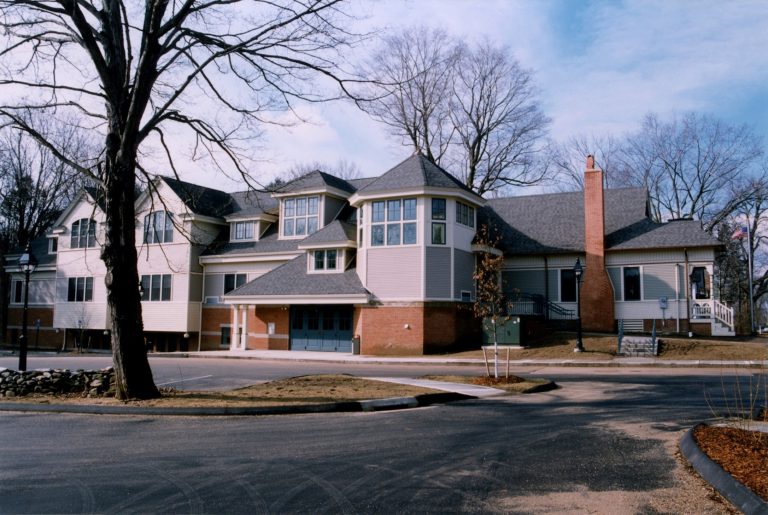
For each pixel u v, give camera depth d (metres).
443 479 6.67
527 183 51.09
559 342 27.61
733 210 47.59
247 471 7.02
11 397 13.49
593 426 9.85
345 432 9.46
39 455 7.91
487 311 19.03
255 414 11.38
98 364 25.84
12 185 50.91
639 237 32.28
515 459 7.59
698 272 31.19
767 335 34.47
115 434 9.39
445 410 11.83
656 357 24.05
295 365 24.92
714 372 19.38
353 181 37.88
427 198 28.67
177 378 18.64
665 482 6.49
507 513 5.50
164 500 5.91
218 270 37.59
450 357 26.27
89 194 39.41
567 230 34.38
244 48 13.59
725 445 7.43
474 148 50.50
